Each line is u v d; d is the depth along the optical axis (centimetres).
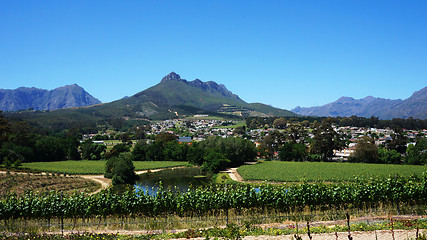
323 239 1516
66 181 6381
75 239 1741
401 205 2531
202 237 1695
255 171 7731
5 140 9225
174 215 2430
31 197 2383
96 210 2369
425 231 1577
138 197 2419
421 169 7381
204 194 2428
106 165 7694
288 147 10731
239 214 2417
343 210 2478
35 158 10475
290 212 2453
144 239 1753
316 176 6681
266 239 1572
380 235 1548
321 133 10875
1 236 1827
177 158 10969
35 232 1983
